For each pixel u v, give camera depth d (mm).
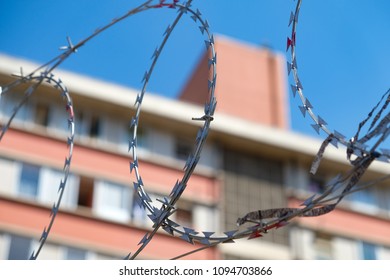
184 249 43219
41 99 45031
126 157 45250
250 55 55938
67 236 41250
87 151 44594
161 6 9953
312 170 8148
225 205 46656
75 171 43625
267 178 48906
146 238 9102
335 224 48906
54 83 11203
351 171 8023
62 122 44938
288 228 47812
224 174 47844
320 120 8305
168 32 9891
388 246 49500
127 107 46500
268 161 49719
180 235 8867
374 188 51094
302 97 8469
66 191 42812
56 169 43312
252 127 49281
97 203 43094
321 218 48750
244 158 49125
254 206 47406
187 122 47406
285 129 53562
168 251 42844
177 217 45562
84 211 42375
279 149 49562
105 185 43938
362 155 7996
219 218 46062
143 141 46562
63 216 41750
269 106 54156
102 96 46062
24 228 40594
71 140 10516
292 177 49469
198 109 48062
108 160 44781
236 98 53562
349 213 49719
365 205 50375
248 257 45562
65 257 40719
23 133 43656
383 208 50594
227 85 53906
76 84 45844
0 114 43719
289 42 8766
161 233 43156
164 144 47031
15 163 42625
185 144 47656
